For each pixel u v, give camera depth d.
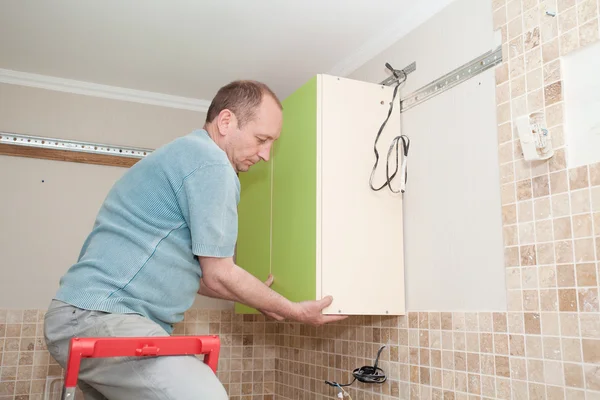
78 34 2.68
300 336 3.06
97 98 3.27
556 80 1.71
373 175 2.27
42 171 3.08
